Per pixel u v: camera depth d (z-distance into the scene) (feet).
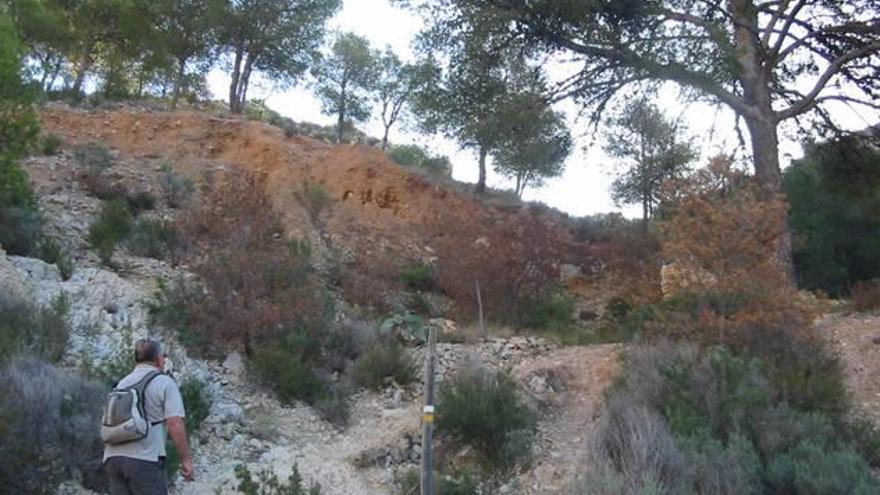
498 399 34.24
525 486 30.76
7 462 23.82
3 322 32.65
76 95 97.14
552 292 56.70
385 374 39.47
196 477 29.07
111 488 21.11
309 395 36.91
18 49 46.98
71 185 65.87
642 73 60.18
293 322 40.27
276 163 85.66
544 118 62.49
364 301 54.29
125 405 20.99
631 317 45.60
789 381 34.91
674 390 33.86
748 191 41.01
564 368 41.24
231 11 112.06
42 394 26.35
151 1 108.99
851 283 78.84
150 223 55.26
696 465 28.27
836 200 79.66
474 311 54.80
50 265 42.83
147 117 89.86
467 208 79.36
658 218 44.68
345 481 30.53
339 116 138.72
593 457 29.71
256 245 43.21
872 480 27.81
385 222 77.87
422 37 62.69
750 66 61.41
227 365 37.93
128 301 40.96
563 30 59.26
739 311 38.50
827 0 62.85
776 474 28.53
